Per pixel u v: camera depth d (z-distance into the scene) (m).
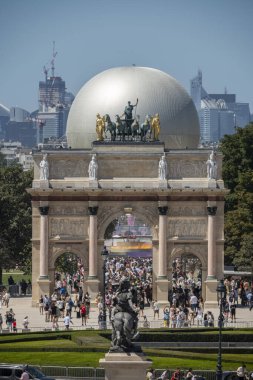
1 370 165.75
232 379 169.75
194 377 163.50
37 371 167.50
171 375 170.50
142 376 141.38
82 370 175.50
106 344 199.12
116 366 141.25
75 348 194.88
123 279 143.88
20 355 189.38
